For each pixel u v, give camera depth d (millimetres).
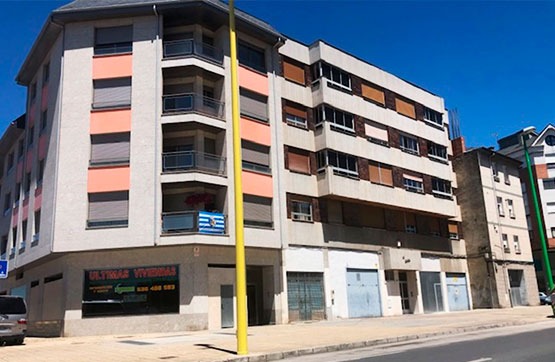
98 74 22797
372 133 30109
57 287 22188
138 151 21703
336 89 28281
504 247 36906
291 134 26203
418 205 31625
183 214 21031
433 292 32219
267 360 11031
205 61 23156
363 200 27797
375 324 20156
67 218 21156
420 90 35188
